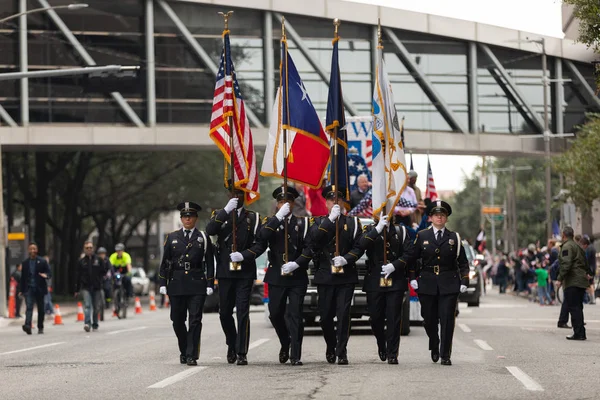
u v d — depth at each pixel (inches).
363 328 2701.8
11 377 1596.9
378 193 1888.5
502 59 5718.5
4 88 5078.7
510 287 7027.6
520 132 5743.1
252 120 5285.4
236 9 5260.8
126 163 6712.6
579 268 2262.6
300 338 1678.2
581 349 1993.1
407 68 5556.1
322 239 1663.4
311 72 5403.5
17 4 5093.5
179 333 1739.7
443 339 1665.8
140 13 5187.0
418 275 1688.0
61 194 7076.8
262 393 1311.5
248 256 1679.4
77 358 1934.1
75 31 5137.8
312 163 1914.4
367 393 1296.8
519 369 1592.0
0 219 4163.4
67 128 5103.3
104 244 7805.1
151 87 5172.2
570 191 4926.2
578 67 5831.7
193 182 6929.1
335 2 5364.2
